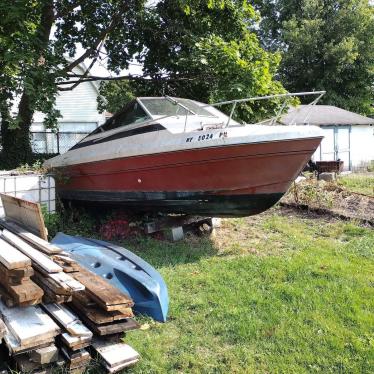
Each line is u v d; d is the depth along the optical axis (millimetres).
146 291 3568
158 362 2867
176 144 5137
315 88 29203
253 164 4863
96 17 11453
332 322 3367
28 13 8039
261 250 5531
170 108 6004
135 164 5656
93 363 2660
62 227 6168
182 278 4434
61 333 2578
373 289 4031
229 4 9719
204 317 3537
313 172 13656
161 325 3422
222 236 6289
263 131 4754
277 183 5047
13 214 4801
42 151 16453
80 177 6602
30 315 2648
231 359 2898
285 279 4375
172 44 10492
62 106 20281
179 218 6051
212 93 8406
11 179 5797
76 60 11461
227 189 5113
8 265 2656
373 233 6301
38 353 2445
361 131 20719
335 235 6316
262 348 3043
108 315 2770
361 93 30016
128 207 6223
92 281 3125
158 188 5547
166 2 10164
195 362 2859
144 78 11102
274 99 8211
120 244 5789
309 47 28438
